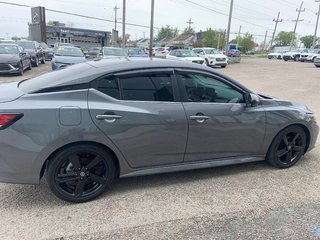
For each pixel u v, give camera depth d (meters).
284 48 56.59
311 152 5.24
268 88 13.67
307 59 38.34
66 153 3.23
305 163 4.75
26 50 19.80
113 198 3.54
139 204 3.44
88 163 3.39
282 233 3.00
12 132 3.03
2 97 3.19
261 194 3.74
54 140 3.12
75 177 3.35
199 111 3.73
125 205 3.41
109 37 71.94
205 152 3.92
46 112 3.09
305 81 16.64
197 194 3.69
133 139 3.44
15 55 15.42
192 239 2.88
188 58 22.03
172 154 3.73
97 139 3.28
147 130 3.48
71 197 3.37
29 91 3.25
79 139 3.21
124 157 3.49
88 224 3.05
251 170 4.43
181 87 3.69
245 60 41.50
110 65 3.52
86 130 3.21
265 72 22.28
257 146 4.23
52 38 65.62
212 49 27.30
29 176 3.18
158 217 3.21
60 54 15.31
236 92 4.02
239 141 4.07
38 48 22.83
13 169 3.12
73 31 67.50
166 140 3.61
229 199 3.60
